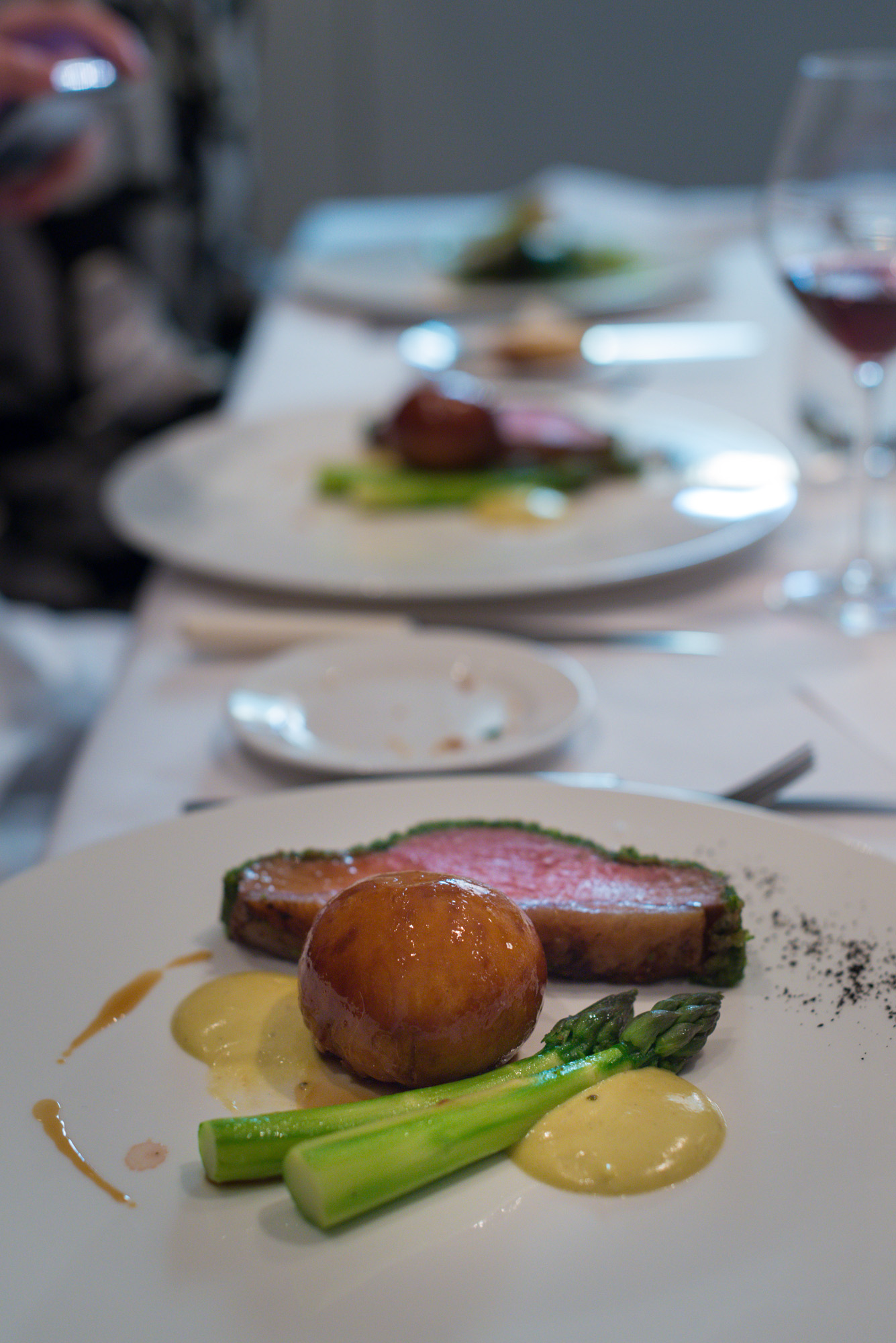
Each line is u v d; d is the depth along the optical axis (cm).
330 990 45
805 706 61
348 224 164
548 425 82
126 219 174
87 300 166
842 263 66
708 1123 44
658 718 61
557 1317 39
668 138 290
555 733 57
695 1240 42
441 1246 42
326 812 53
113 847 52
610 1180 43
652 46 280
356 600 71
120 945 49
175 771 59
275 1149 43
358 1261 41
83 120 109
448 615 70
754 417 93
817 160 67
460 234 145
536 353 101
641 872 50
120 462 148
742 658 66
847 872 50
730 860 51
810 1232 42
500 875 50
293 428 88
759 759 58
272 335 119
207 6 190
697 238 141
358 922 45
